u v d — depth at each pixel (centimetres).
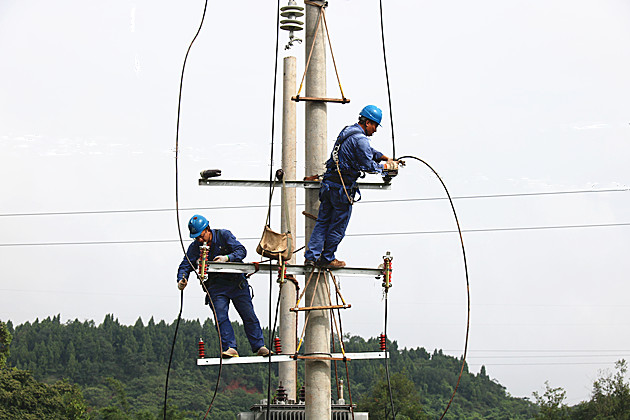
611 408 9475
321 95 1263
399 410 10494
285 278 1201
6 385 9700
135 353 17225
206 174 1210
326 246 1200
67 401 10531
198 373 16825
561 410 9956
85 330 17988
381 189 1251
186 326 17900
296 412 1314
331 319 1202
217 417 15162
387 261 1212
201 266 1166
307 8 1288
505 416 17325
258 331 1269
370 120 1218
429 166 1226
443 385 17612
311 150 1246
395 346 18312
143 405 15738
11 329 18262
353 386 15112
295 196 1677
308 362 1196
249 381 15912
